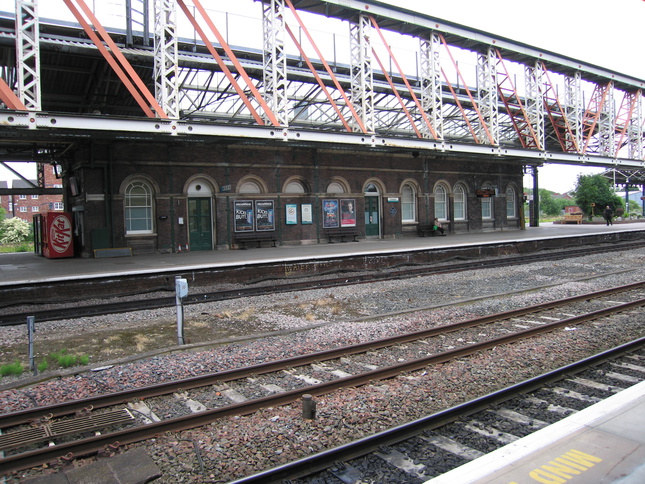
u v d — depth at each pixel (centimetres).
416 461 430
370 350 769
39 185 2736
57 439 489
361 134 1977
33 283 1212
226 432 493
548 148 4103
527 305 1105
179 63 1995
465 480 346
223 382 638
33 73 1338
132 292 1303
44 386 641
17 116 1296
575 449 384
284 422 513
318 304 1200
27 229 5369
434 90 2258
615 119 3234
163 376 670
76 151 1936
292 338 865
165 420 516
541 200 9544
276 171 2248
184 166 2027
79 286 1272
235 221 2148
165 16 1575
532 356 720
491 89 2488
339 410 540
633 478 340
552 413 520
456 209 2948
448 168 2855
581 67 2892
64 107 2377
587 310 1033
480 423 500
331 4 1972
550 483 339
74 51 1680
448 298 1246
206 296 1285
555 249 2395
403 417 526
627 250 2348
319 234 2375
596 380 611
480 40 2431
